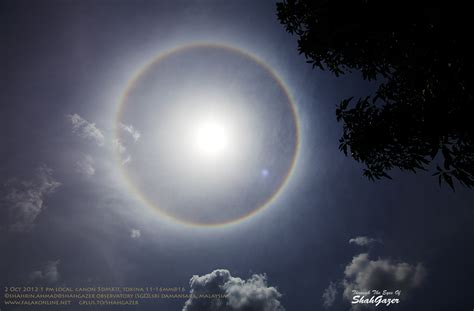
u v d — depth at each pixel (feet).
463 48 12.35
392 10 13.88
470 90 13.26
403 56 15.78
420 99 16.43
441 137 14.96
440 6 12.00
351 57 18.06
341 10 15.53
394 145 17.15
